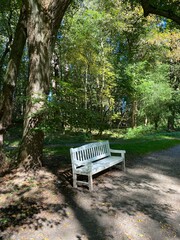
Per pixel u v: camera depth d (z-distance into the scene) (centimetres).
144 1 788
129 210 429
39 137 622
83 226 368
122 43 2059
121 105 2266
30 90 605
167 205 458
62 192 503
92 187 524
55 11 600
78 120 607
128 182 595
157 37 1823
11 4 1052
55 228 360
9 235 338
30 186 518
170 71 2522
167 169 746
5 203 438
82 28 1546
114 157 695
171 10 789
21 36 663
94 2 1709
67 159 795
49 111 558
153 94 1988
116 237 338
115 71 1722
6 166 632
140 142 1307
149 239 334
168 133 2028
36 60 601
